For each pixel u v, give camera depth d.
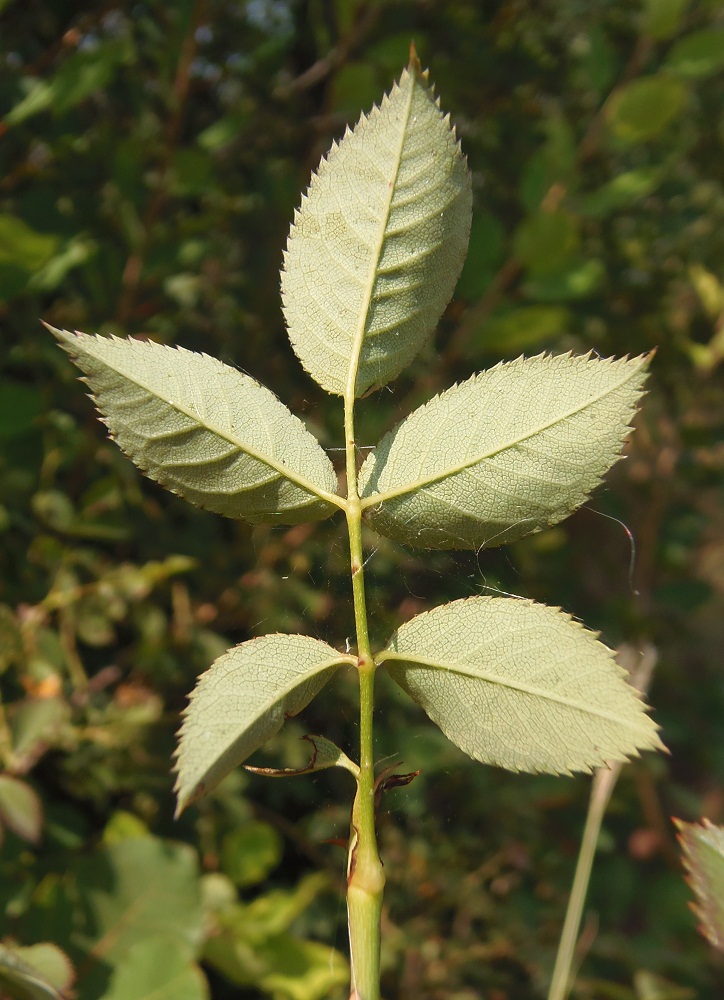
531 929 0.50
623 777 0.57
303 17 0.54
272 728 0.17
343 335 0.18
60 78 0.39
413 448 0.18
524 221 0.46
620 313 0.61
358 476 0.18
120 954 0.29
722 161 0.63
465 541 0.18
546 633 0.17
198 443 0.17
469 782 0.50
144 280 0.45
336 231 0.18
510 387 0.18
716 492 0.68
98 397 0.17
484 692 0.17
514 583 0.54
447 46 0.56
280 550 0.48
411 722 0.48
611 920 0.53
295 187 0.50
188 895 0.30
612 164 0.58
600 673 0.17
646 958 0.51
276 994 0.38
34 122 0.45
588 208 0.49
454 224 0.18
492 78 0.57
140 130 0.48
